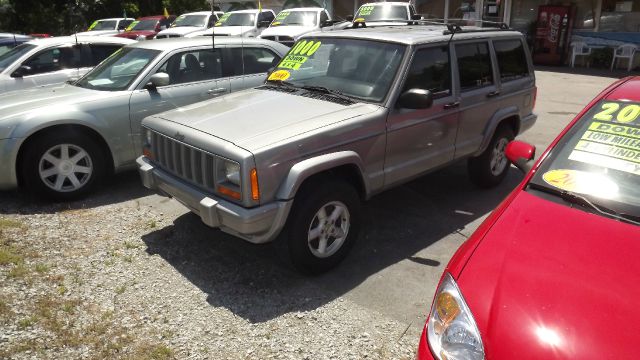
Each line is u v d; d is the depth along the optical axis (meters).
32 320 3.08
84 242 4.20
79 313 3.22
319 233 3.73
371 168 4.06
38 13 26.02
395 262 4.06
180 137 3.74
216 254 4.09
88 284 3.56
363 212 5.07
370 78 4.33
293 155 3.45
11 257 3.79
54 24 26.53
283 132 3.55
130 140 5.39
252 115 3.93
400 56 4.31
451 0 20.55
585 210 2.48
